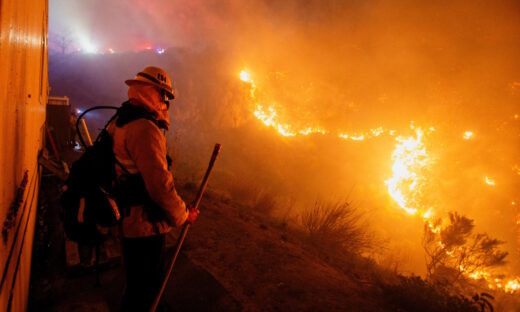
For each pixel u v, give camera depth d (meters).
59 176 5.24
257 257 4.20
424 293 3.76
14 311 1.60
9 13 1.13
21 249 1.85
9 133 1.24
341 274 4.46
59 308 2.75
